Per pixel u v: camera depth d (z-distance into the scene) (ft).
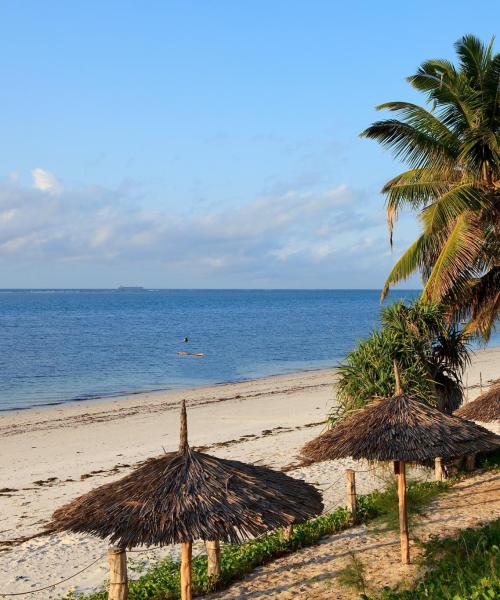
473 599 25.45
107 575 39.24
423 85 55.26
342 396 53.36
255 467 29.84
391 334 52.70
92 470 68.95
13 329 304.91
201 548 42.68
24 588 37.73
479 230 52.42
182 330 298.76
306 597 31.83
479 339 62.49
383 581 32.78
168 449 77.56
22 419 100.63
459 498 46.50
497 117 55.57
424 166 57.06
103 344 228.43
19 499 58.59
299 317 412.36
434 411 35.58
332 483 55.42
